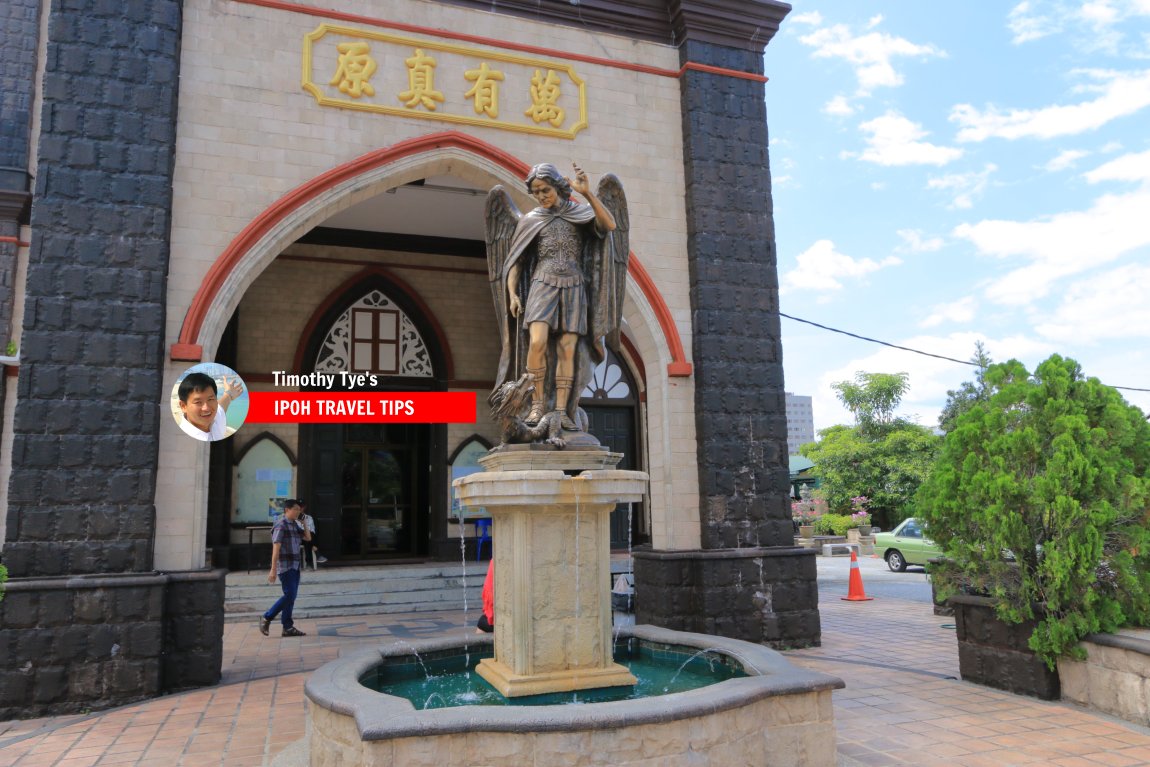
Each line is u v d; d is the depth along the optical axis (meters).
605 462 4.35
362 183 7.77
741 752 3.70
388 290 13.52
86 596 6.18
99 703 6.08
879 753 4.49
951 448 6.21
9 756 4.92
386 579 11.08
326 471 12.83
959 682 6.21
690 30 9.03
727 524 8.28
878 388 29.62
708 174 8.84
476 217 12.54
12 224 8.73
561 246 4.48
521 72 8.52
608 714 3.39
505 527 4.33
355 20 7.94
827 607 10.95
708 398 8.43
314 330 12.93
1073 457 5.48
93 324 6.57
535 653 4.07
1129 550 5.37
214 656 6.60
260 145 7.47
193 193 7.19
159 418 6.74
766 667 4.23
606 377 14.09
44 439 6.32
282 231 7.42
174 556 6.69
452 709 3.47
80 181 6.71
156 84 7.05
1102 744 4.61
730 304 8.70
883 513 27.19
